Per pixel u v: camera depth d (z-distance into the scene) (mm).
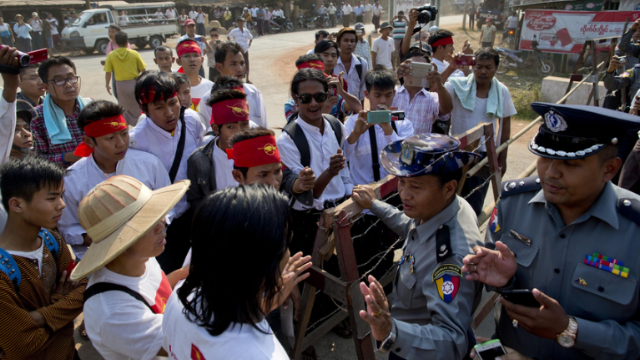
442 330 1455
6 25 18812
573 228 1496
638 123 1255
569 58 11602
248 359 1110
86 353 2963
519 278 1616
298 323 2262
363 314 1377
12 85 2410
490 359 1529
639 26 6488
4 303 1715
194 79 4988
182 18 24047
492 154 3262
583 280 1454
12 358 1760
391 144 1793
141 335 1517
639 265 1383
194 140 3168
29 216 1841
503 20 19875
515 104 8953
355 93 5660
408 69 3742
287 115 3770
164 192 1702
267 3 27828
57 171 1881
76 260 2721
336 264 2859
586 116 1304
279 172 2307
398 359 1789
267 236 1104
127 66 7215
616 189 1505
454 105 4090
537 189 1617
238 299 1134
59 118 3578
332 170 2445
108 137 2494
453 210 1684
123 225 1539
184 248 2947
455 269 1539
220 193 1172
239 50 4312
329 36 6602
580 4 11719
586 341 1345
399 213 2094
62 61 3486
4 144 2473
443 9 31656
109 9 19547
